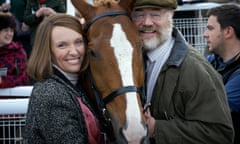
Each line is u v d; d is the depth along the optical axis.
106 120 2.76
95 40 2.78
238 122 3.58
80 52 2.80
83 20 3.01
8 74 4.24
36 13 5.02
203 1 6.11
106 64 2.71
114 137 2.81
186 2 5.58
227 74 3.71
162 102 2.99
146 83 3.05
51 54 2.78
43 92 2.66
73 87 2.79
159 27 2.99
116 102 2.66
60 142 2.60
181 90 2.97
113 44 2.74
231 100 3.58
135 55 2.73
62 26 2.77
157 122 2.93
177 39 3.10
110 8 2.93
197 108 2.96
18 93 3.82
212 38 3.87
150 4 2.94
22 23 5.44
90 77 2.84
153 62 3.04
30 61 2.77
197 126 2.94
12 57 4.29
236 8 3.87
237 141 3.59
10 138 3.54
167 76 2.99
